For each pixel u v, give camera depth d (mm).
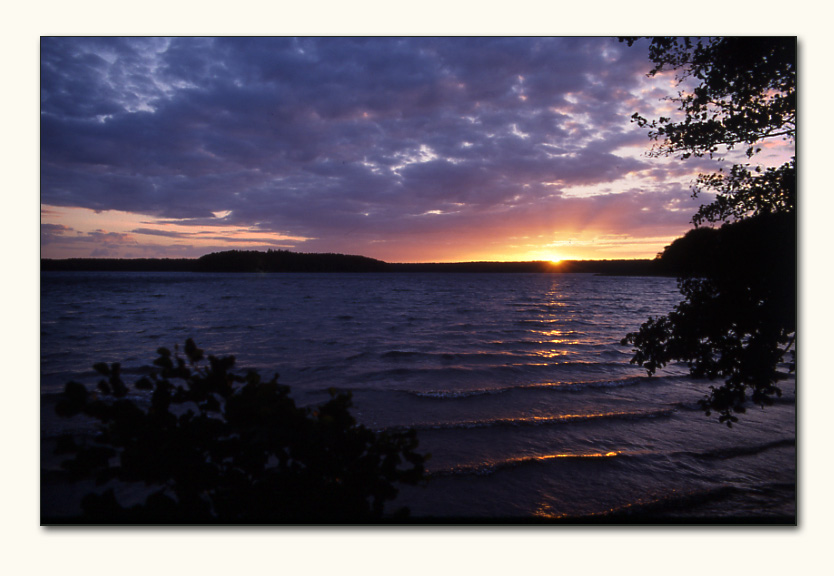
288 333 16359
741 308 3543
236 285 48500
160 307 24203
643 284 71938
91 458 1939
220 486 2092
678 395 8422
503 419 6887
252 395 2037
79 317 19484
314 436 2033
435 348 13906
